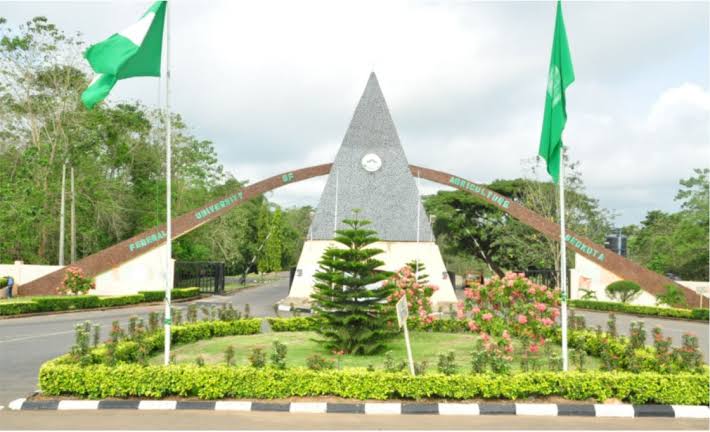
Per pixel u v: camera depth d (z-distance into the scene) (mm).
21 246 37938
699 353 10891
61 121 39188
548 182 47219
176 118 45219
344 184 32219
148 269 31875
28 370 12641
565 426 8797
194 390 10055
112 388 9922
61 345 16094
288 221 93438
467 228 51719
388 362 10633
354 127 33062
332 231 31531
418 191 32344
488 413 9523
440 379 10039
